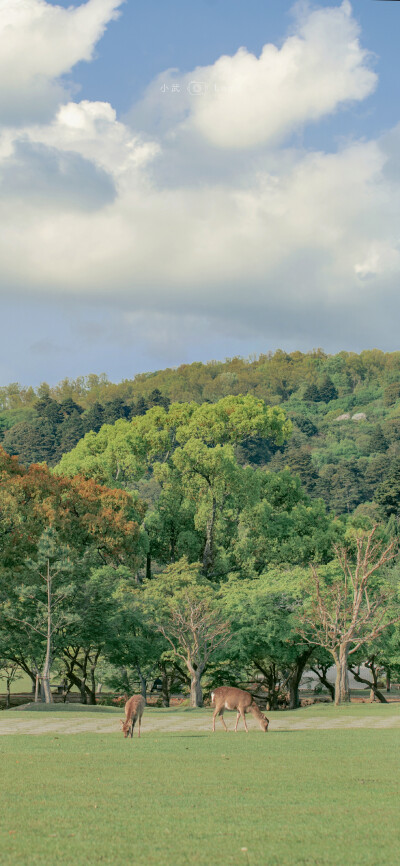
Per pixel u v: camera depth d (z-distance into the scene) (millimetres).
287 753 16000
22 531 44188
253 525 58906
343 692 38469
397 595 44594
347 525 60688
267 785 11508
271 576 48219
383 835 8125
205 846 7602
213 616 40000
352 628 38031
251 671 53875
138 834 8125
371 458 179625
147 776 12367
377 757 15273
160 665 47438
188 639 40938
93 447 67750
